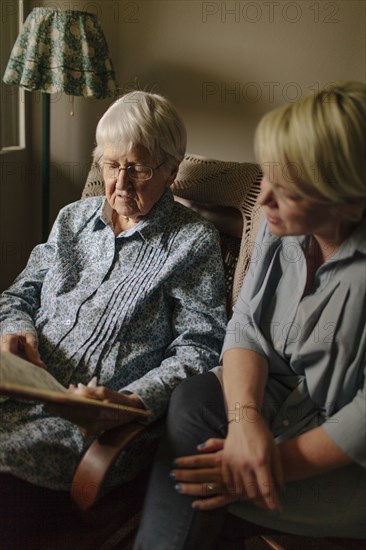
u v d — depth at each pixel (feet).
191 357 4.00
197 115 7.12
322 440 3.13
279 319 3.61
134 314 4.17
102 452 3.18
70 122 7.34
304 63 6.37
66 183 7.64
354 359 3.25
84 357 4.08
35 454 3.43
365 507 3.31
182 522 3.03
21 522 3.28
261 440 3.11
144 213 4.32
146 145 4.08
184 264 4.28
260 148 3.01
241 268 4.67
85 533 3.36
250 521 3.35
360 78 6.16
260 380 3.51
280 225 3.19
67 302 4.36
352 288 3.23
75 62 5.96
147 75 7.24
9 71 5.98
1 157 6.84
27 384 2.97
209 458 3.13
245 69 6.67
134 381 4.00
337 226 3.19
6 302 4.51
